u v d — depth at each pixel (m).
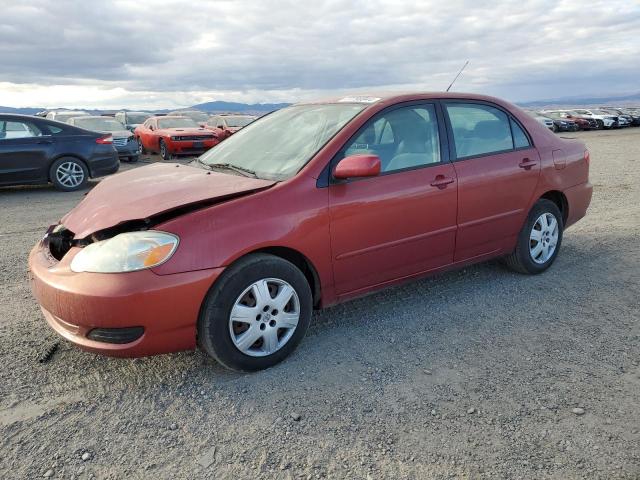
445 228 3.77
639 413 2.61
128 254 2.65
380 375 2.99
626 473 2.20
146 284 2.63
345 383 2.91
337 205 3.19
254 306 2.95
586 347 3.30
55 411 2.68
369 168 3.05
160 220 2.85
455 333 3.51
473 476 2.19
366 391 2.83
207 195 2.97
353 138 3.37
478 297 4.12
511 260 4.50
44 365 3.12
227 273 2.84
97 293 2.61
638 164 13.21
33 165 9.42
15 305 4.03
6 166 9.16
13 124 9.27
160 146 17.52
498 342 3.38
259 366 3.03
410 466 2.26
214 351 2.87
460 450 2.35
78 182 9.92
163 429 2.54
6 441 2.44
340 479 2.19
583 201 4.87
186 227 2.76
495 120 4.23
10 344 3.38
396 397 2.77
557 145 4.60
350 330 3.58
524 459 2.29
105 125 16.83
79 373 3.04
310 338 3.47
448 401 2.73
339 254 3.26
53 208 7.99
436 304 4.00
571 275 4.60
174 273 2.68
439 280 4.50
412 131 3.70
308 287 3.15
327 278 3.27
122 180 3.63
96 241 2.87
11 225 6.77
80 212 3.23
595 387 2.84
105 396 2.81
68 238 3.16
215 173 3.51
